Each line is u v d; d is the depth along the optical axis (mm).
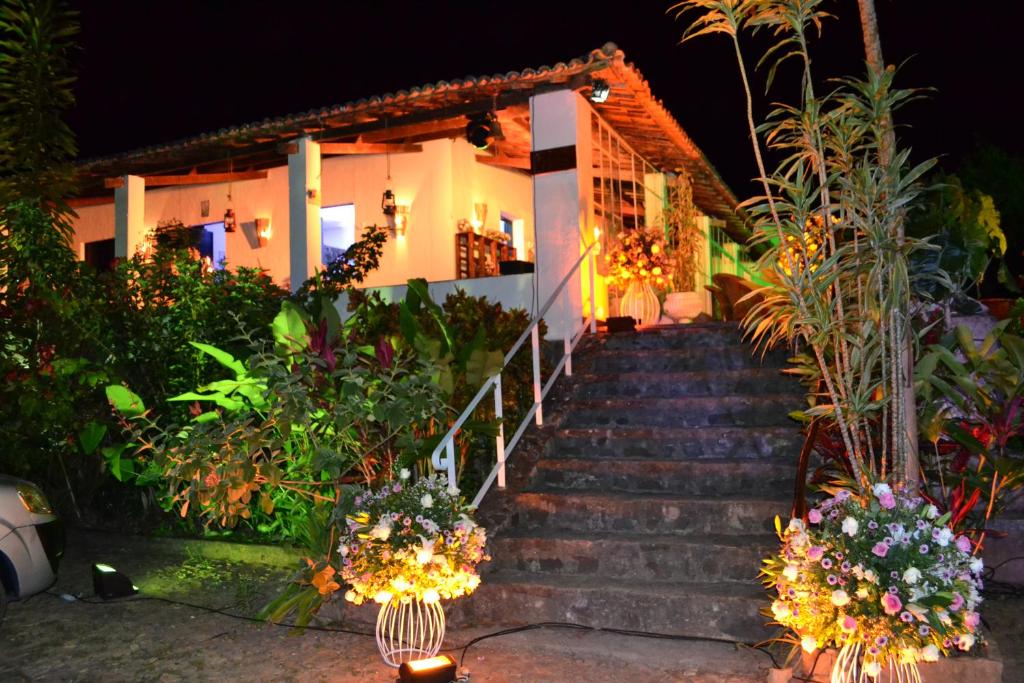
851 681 3854
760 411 7035
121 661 5094
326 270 9680
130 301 8523
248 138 10805
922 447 5820
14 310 7984
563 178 9250
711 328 8547
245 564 7305
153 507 8508
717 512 5797
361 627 5469
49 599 6449
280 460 6559
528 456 6898
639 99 9805
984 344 5793
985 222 8180
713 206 15453
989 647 4016
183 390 8383
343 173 13398
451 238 12656
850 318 4590
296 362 6719
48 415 7832
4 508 5602
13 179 8742
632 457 6934
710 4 4602
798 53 4500
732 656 4707
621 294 10383
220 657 5105
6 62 8828
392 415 5645
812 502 5609
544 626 5258
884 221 4340
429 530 4395
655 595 5074
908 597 3453
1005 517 5766
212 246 14297
